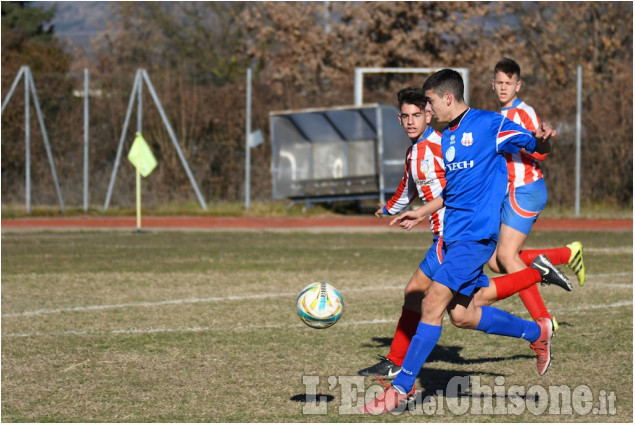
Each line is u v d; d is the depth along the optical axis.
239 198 48.47
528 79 63.22
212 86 48.50
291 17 61.69
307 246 31.06
